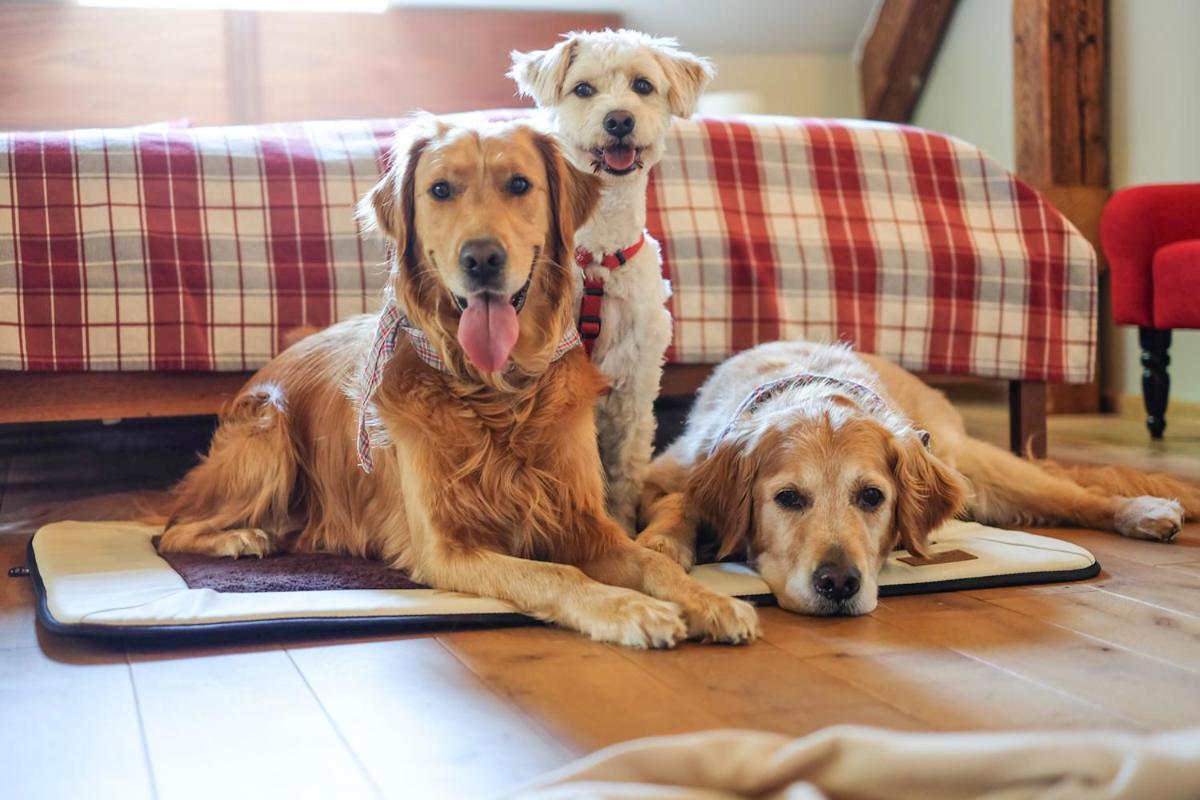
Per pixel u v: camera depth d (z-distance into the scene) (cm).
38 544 222
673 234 312
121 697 145
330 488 230
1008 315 336
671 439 361
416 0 543
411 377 198
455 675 153
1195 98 422
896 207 334
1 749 128
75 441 404
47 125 510
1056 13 455
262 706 142
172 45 521
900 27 568
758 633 171
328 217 296
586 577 180
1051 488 257
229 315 287
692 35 584
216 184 290
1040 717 136
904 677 152
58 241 276
